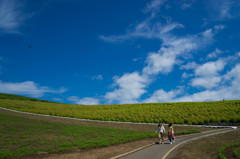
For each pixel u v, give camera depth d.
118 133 24.78
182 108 50.56
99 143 17.42
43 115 45.47
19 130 21.31
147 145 17.33
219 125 32.47
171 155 12.53
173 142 17.88
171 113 45.06
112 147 16.48
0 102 65.12
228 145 14.30
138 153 13.64
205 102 58.50
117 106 66.19
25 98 99.75
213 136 19.98
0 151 13.02
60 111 53.75
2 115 31.95
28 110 52.09
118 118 43.31
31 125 25.53
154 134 24.23
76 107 67.50
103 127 30.53
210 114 40.38
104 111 53.62
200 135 22.27
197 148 14.19
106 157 12.94
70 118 43.84
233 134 20.56
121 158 12.12
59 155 13.12
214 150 13.34
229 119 33.19
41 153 13.35
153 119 40.50
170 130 17.64
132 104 70.38
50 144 16.14
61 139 18.53
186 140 18.80
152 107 56.00
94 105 74.81
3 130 20.17
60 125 28.88
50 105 72.06
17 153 12.77
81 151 14.56
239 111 39.16
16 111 48.59
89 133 23.44
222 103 51.94
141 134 23.66
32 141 16.73
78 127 28.16
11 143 15.49
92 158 12.63
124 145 17.61
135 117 43.03
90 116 45.72
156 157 12.02
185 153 12.61
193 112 43.41
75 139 19.09
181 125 34.44
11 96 97.62
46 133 21.27
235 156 11.26
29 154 12.88
